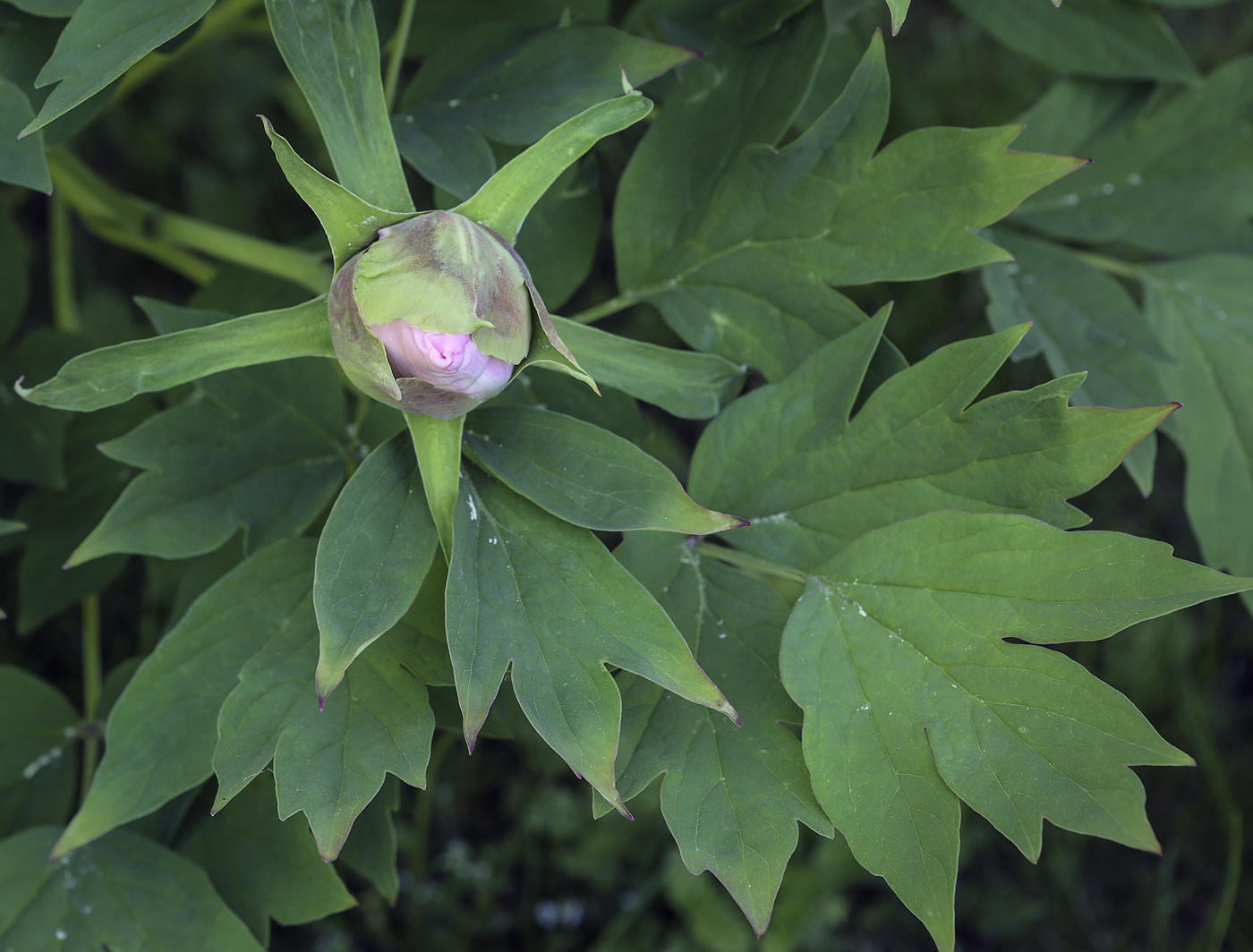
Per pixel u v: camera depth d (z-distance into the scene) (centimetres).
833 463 68
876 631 66
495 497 66
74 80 65
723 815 66
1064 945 117
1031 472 66
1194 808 117
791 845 65
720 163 72
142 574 112
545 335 63
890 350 69
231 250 80
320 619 63
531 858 115
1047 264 77
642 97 63
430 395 63
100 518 80
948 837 65
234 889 72
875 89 69
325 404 71
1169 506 122
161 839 73
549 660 65
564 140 63
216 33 84
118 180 127
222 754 66
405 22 73
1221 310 78
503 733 71
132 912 71
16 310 81
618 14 82
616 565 65
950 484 67
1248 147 78
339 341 62
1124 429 65
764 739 66
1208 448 78
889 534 67
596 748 64
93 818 67
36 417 79
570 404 73
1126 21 77
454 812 118
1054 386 66
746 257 71
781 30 72
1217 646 118
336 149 64
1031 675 65
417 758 66
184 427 70
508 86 71
